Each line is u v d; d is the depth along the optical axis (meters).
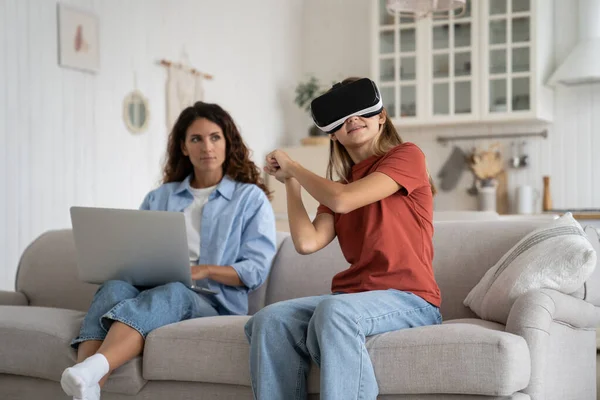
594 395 2.41
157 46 5.37
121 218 2.50
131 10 5.13
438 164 6.66
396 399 2.02
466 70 6.21
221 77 6.08
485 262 2.54
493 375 1.89
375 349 2.02
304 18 7.28
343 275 2.29
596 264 2.35
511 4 6.06
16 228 4.29
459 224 2.68
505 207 6.45
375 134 2.37
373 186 2.19
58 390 2.44
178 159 2.98
